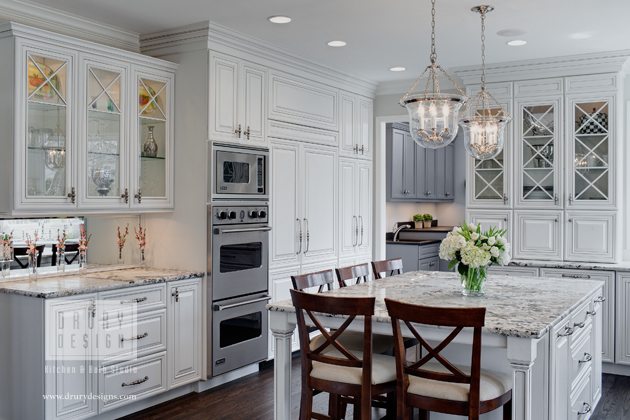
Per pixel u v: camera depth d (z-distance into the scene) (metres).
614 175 5.04
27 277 3.95
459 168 8.91
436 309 2.52
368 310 2.68
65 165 3.74
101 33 4.32
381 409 4.17
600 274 4.93
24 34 3.48
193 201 4.42
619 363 4.87
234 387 4.52
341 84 5.87
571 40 4.61
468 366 2.92
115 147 4.07
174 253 4.50
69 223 4.27
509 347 2.55
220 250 4.40
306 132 5.39
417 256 7.46
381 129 6.47
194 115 4.41
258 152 4.75
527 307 3.02
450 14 3.99
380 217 6.52
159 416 3.90
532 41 4.64
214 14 4.04
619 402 4.25
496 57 5.16
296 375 4.80
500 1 3.71
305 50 4.95
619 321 4.86
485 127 3.76
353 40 4.64
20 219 3.94
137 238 4.64
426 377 2.62
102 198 3.96
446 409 2.60
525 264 5.21
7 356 3.59
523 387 2.53
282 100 5.08
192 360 4.32
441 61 5.32
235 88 4.58
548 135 5.30
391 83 6.30
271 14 4.04
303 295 2.82
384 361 2.94
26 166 3.52
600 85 5.06
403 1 3.74
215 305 4.36
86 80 3.85
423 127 3.37
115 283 3.78
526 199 5.39
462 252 3.26
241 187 4.59
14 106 3.45
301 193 5.32
